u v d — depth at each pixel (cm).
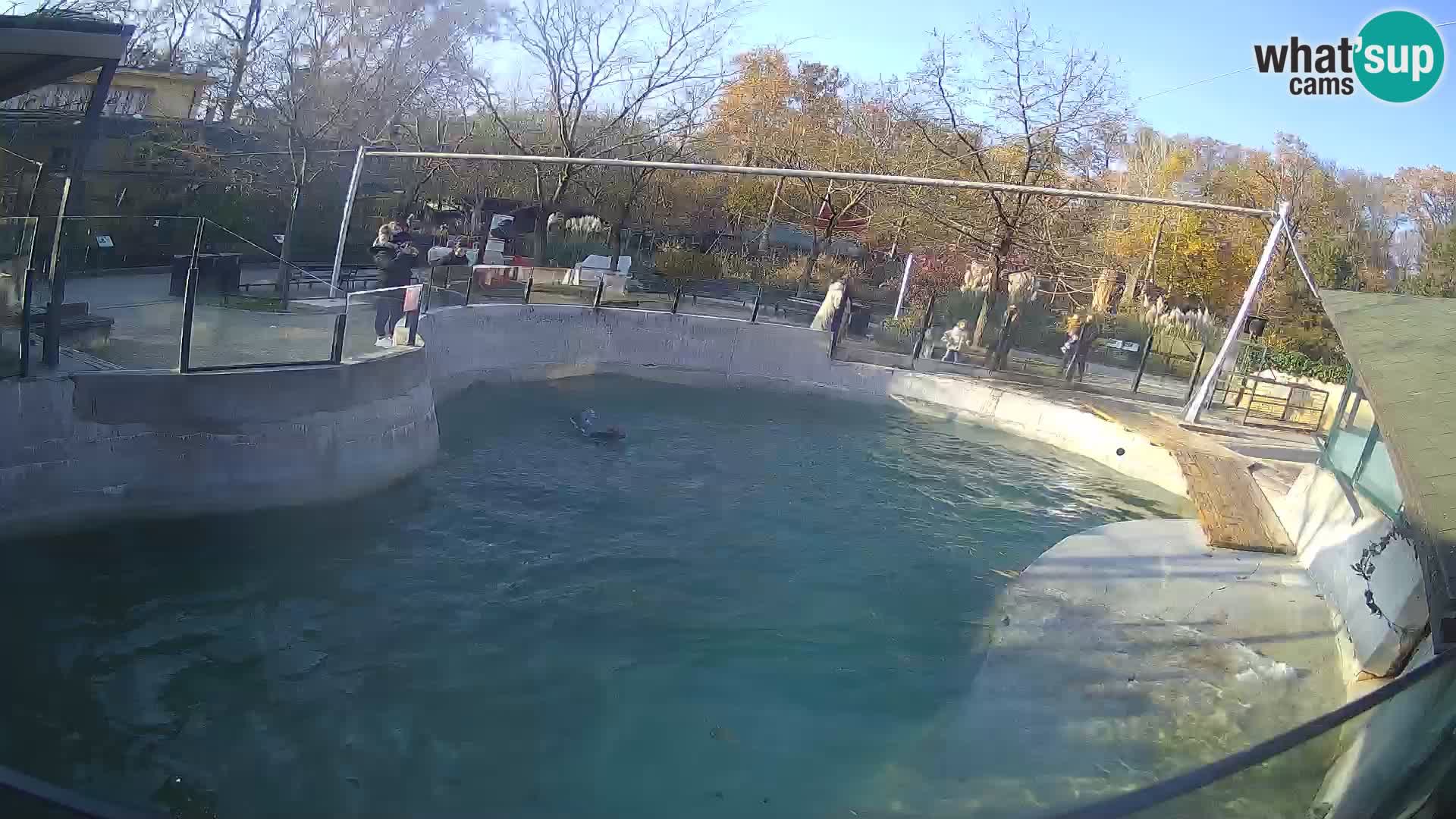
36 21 1155
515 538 1288
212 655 923
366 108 2689
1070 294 3188
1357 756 654
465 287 2009
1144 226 4238
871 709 937
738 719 910
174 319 1170
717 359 2322
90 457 1057
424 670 951
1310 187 4600
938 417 2241
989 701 935
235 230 2400
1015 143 2866
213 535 1149
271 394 1206
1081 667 1010
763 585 1228
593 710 910
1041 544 1472
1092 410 2081
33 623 920
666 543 1334
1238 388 2511
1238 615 1135
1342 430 1317
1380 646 948
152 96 2777
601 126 3225
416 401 1466
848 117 4197
